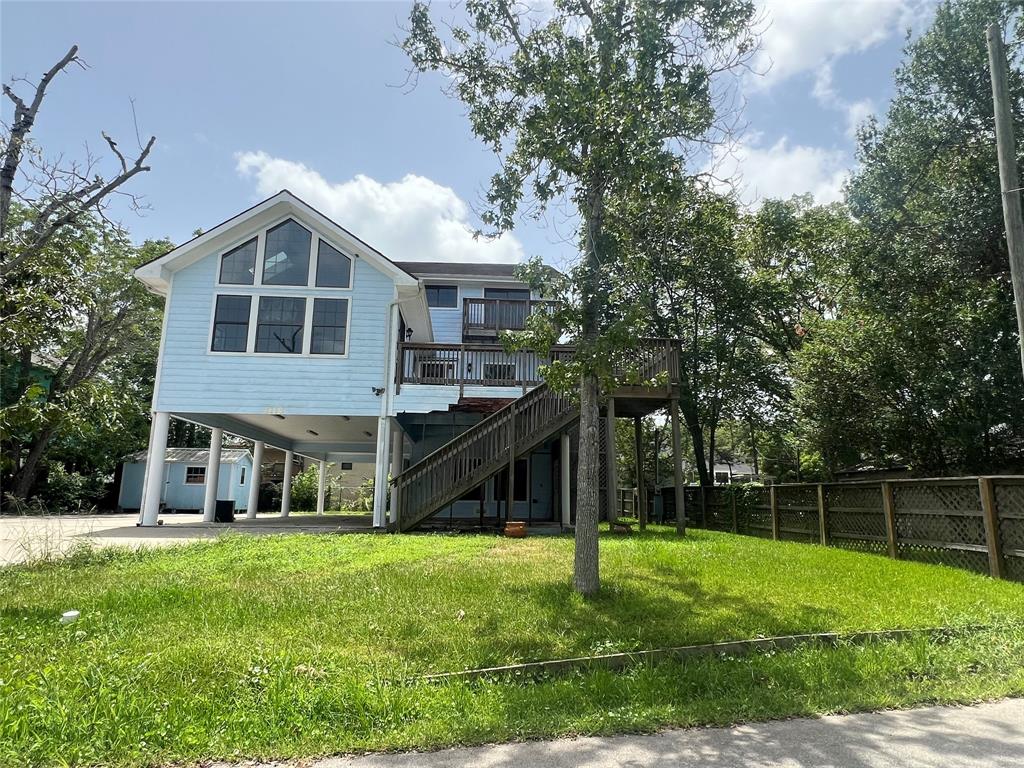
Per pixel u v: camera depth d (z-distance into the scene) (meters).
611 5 6.52
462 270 22.78
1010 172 8.09
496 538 11.18
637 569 7.67
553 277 6.66
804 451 18.48
